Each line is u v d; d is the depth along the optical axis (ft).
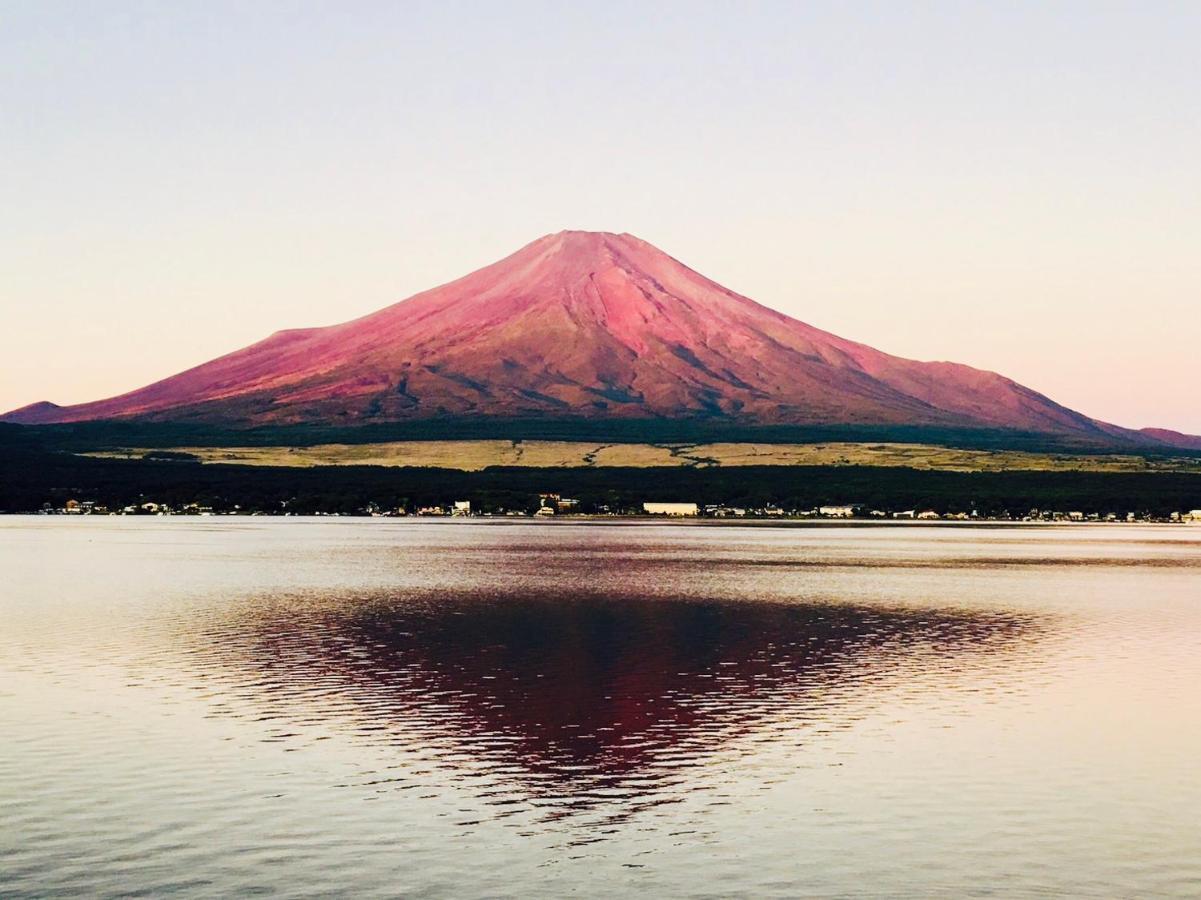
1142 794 127.54
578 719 160.97
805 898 99.91
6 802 122.31
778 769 136.67
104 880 102.42
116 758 139.03
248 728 154.30
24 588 327.47
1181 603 306.35
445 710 165.99
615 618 267.80
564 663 205.16
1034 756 142.41
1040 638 238.89
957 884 102.94
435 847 110.83
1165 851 110.73
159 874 103.86
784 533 652.89
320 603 294.25
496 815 119.85
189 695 174.50
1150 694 179.73
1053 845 112.16
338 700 172.04
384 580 356.59
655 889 101.60
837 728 156.56
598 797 126.11
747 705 170.71
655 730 155.12
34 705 166.91
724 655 215.31
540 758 140.77
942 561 451.94
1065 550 528.22
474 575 375.86
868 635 242.37
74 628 244.01
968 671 199.72
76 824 116.06
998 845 112.06
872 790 128.77
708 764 138.62
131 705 167.32
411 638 233.76
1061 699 175.73
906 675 195.42
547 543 547.90
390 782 130.52
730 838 113.70
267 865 106.11
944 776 134.00
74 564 412.16
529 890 101.19
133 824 116.26
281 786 128.67
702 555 472.44
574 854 109.29
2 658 205.67
